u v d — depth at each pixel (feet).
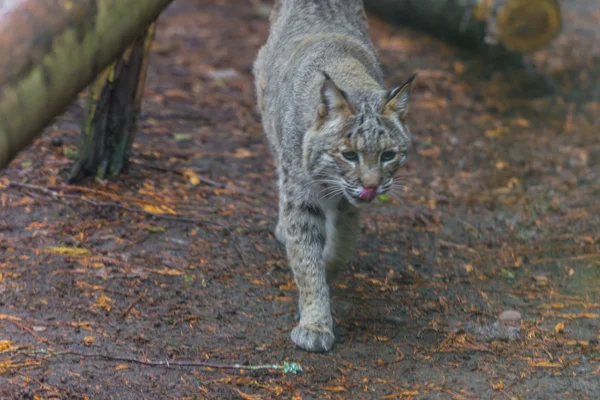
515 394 24.07
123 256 29.63
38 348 24.13
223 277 29.37
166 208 33.47
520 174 41.86
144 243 30.78
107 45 13.53
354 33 29.89
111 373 23.44
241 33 57.41
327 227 27.14
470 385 24.45
